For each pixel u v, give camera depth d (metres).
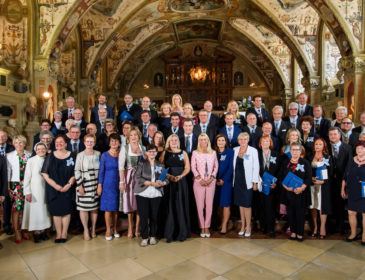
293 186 4.45
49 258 3.94
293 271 3.57
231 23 16.75
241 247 4.32
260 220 4.90
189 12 15.30
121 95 22.23
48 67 10.08
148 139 5.36
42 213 4.43
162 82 23.67
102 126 6.08
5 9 9.80
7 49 9.80
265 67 21.56
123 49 17.97
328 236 4.76
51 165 4.39
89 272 3.55
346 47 10.12
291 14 13.03
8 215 4.84
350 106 10.30
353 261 3.84
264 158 4.84
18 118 9.45
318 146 4.61
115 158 4.64
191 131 5.02
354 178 4.36
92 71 14.49
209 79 23.14
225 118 5.55
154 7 13.99
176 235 4.65
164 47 21.61
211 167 4.66
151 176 4.38
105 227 5.27
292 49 14.32
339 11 9.76
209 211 4.69
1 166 4.25
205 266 3.70
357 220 4.66
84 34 13.98
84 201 4.54
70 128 5.07
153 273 3.53
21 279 3.39
